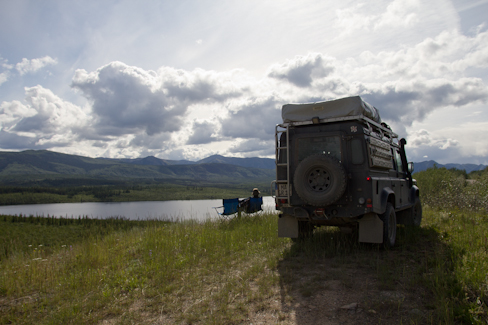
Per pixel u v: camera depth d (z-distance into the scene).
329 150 6.74
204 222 11.35
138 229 11.53
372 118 7.48
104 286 5.36
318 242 7.18
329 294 4.41
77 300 4.80
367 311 3.81
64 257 8.05
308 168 6.46
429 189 15.55
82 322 4.05
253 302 4.33
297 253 6.66
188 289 5.01
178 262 6.29
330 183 6.30
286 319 3.80
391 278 4.75
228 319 3.87
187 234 8.71
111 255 7.36
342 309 3.94
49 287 5.60
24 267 6.64
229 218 11.57
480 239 6.48
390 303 3.95
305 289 4.57
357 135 6.52
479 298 3.82
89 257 7.18
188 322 3.92
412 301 4.00
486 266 4.67
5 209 162.75
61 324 4.07
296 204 6.92
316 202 6.37
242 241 7.99
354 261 5.91
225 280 5.32
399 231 8.37
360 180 6.38
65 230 37.62
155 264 6.26
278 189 7.14
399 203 8.13
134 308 4.45
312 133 6.93
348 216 6.38
